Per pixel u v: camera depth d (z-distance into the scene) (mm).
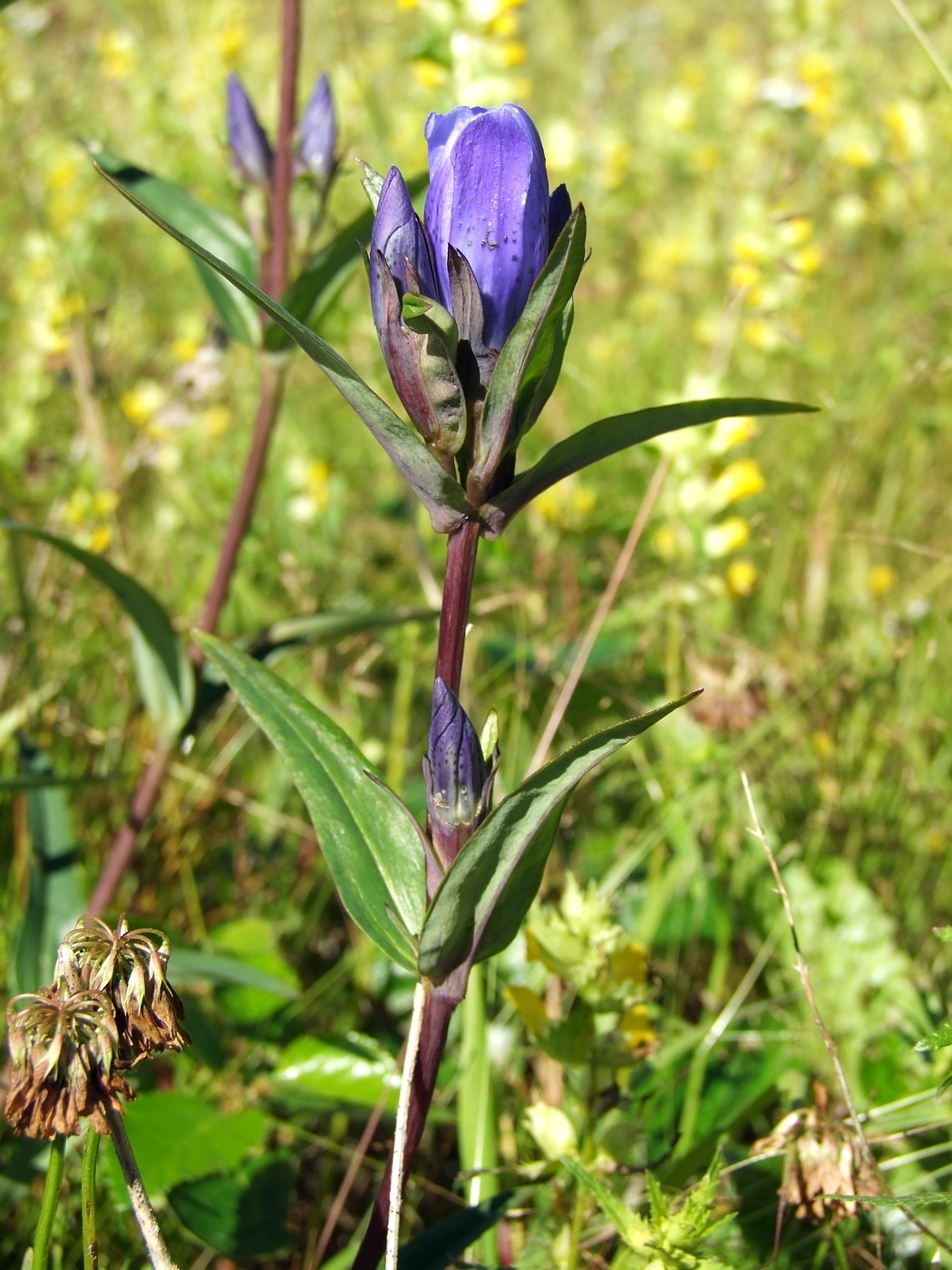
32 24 802
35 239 649
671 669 414
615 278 847
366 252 200
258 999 340
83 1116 184
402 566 549
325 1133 327
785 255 476
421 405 198
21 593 402
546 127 903
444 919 206
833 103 836
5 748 408
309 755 228
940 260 711
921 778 401
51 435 606
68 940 188
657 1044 262
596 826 421
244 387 650
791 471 558
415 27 909
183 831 401
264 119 604
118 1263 275
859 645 462
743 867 365
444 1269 231
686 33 1192
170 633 344
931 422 583
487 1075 287
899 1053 310
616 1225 213
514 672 434
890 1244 271
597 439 210
